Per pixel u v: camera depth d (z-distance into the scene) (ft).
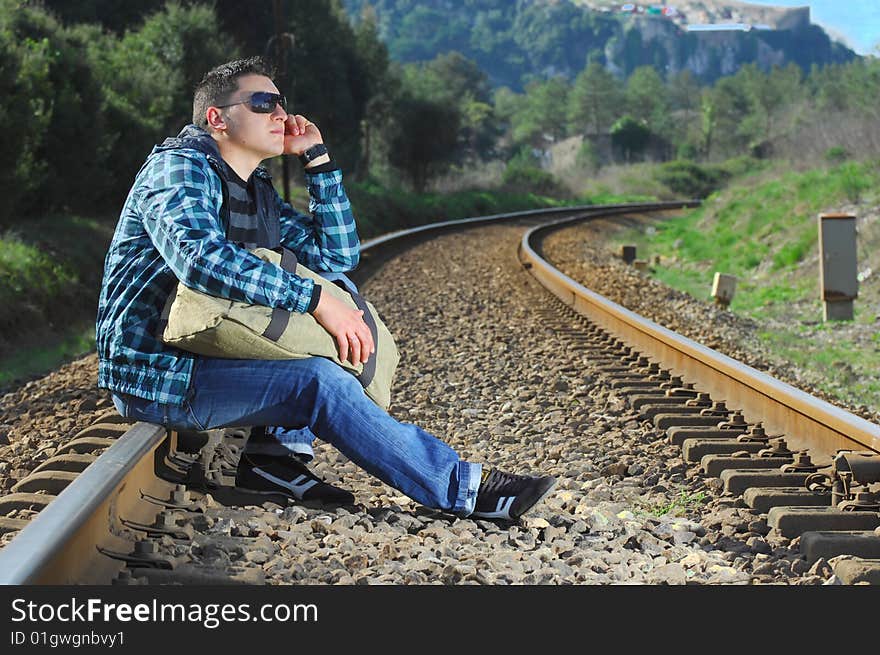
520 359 25.96
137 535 10.14
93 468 9.61
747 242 71.97
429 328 32.07
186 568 9.44
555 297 42.01
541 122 566.77
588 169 304.30
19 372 31.48
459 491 11.53
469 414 19.75
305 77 140.77
